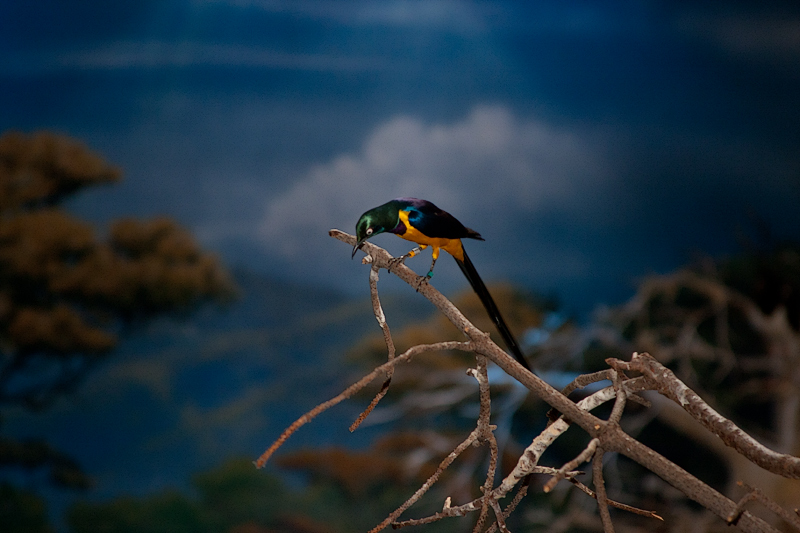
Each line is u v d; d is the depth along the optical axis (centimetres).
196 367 5125
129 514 2777
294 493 2664
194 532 2680
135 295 2562
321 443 4194
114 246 2714
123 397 4594
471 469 1723
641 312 1769
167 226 2750
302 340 5588
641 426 1592
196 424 4562
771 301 1560
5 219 2544
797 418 1509
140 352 4997
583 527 1570
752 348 1836
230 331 5653
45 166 2695
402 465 2048
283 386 4962
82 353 2570
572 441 1844
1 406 4353
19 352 2536
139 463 4147
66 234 2492
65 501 3138
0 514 2686
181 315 2802
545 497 1675
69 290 2467
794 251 1811
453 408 1934
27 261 2395
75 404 4450
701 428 1402
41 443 2934
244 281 6397
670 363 1761
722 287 1694
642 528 1459
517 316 2081
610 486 1596
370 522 2222
